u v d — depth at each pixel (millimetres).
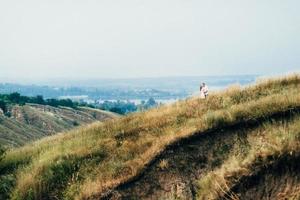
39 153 20516
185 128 17188
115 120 22484
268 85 20781
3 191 17688
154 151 16438
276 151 13695
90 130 22172
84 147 18953
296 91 17828
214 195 13898
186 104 21234
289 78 20859
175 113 20031
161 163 15891
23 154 21031
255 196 13367
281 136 14398
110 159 17641
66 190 16531
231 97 20484
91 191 15875
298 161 13359
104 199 15672
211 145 15992
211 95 21688
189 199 14695
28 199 16734
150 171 15969
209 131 16406
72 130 24422
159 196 15188
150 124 19531
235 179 13875
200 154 15844
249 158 14078
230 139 15883
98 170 17016
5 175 18891
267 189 13320
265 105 16453
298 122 15031
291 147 13570
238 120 16328
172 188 15172
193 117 19188
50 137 24672
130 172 16203
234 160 14398
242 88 21266
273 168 13547
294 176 13195
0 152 20078
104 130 21109
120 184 15883
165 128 18516
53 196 16641
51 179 17328
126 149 17844
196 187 14875
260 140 15039
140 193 15508
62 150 19359
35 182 17188
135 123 20531
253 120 16078
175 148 16375
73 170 17641
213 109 19500
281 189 13133
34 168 18250
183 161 15852
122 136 19391
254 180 13625
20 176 18203
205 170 15266
